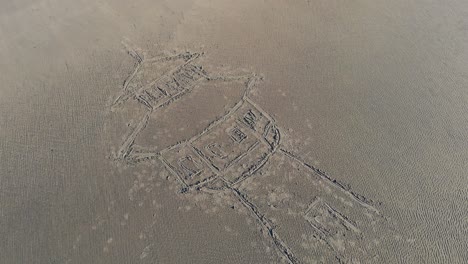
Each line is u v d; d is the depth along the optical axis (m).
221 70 13.53
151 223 10.39
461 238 9.95
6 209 10.72
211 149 11.72
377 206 10.53
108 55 14.02
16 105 12.78
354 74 13.36
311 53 13.94
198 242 10.09
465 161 11.32
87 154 11.70
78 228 10.35
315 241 10.01
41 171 11.38
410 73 13.38
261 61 13.73
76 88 13.16
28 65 13.79
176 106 12.71
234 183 11.04
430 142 11.73
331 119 12.27
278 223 10.33
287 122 12.21
